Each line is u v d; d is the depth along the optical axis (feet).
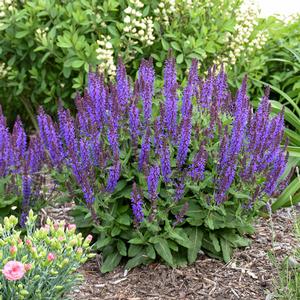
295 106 9.20
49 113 10.09
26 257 5.26
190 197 6.49
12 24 9.19
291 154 8.32
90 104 6.40
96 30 9.18
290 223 7.64
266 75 10.20
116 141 6.20
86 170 6.27
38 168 7.02
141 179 6.36
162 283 6.42
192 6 9.21
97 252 6.84
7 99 10.18
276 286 6.32
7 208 6.88
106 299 6.21
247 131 6.65
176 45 8.96
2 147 6.70
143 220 6.26
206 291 6.32
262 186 6.61
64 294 5.83
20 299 5.23
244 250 6.93
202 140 6.37
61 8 9.13
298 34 10.38
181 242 6.46
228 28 9.45
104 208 6.44
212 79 6.52
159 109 6.60
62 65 9.40
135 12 8.72
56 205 7.89
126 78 6.42
